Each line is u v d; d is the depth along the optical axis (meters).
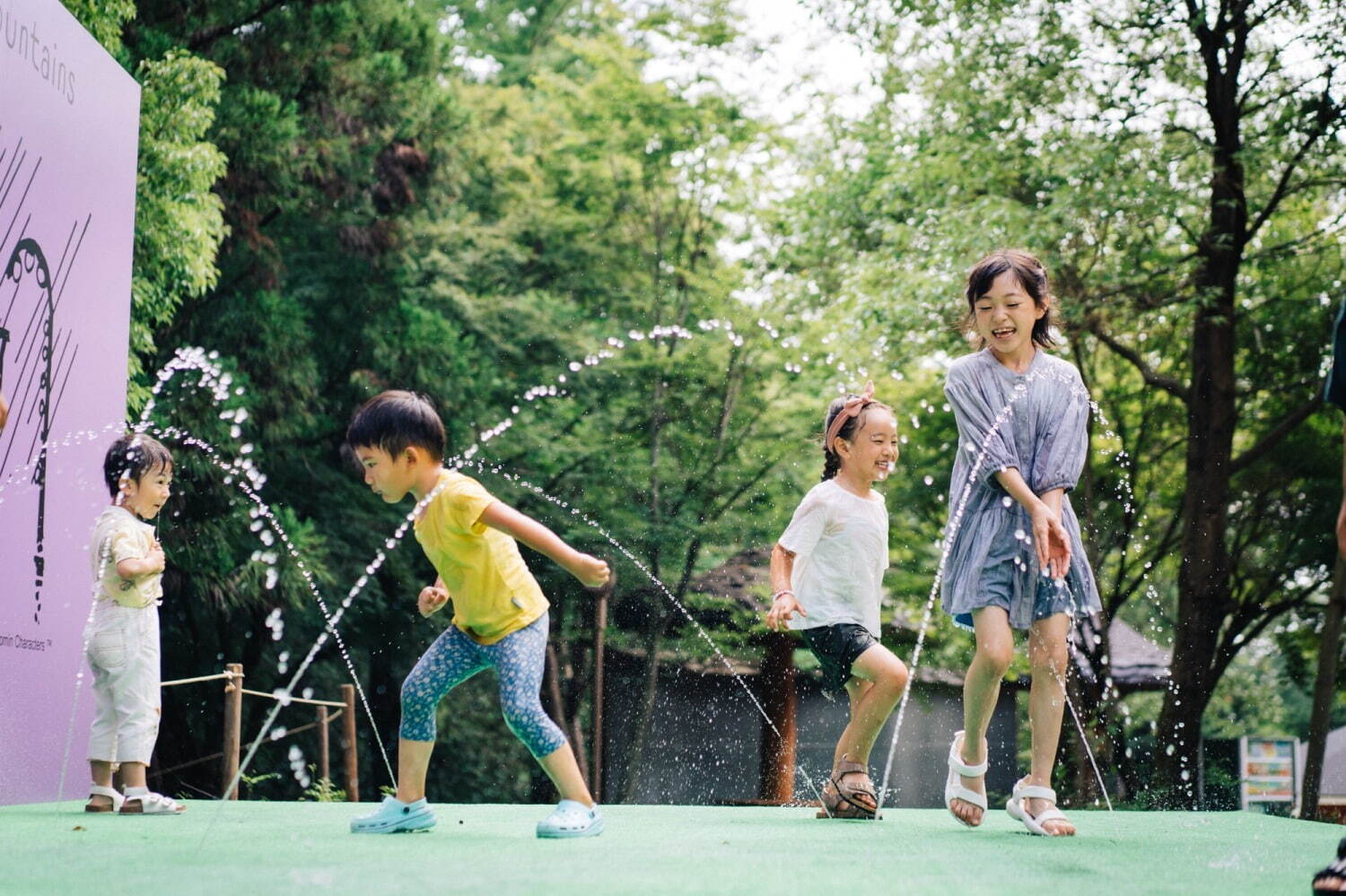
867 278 15.62
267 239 15.78
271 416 15.46
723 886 2.43
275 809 5.05
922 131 16.28
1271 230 16.91
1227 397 14.96
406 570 17.45
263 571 14.44
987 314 4.27
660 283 20.02
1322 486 17.11
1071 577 4.13
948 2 15.16
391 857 2.96
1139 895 2.44
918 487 18.09
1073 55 14.50
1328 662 14.59
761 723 18.41
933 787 18.58
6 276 5.47
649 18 19.14
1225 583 15.52
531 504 18.66
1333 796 23.59
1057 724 4.08
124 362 6.76
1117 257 14.77
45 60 5.88
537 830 3.66
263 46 16.25
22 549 5.46
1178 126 14.91
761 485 19.02
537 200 20.00
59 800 5.26
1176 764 14.85
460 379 17.25
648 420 18.97
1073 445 4.16
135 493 4.93
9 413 5.41
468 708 18.81
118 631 4.76
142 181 11.86
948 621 18.53
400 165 17.41
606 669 18.70
